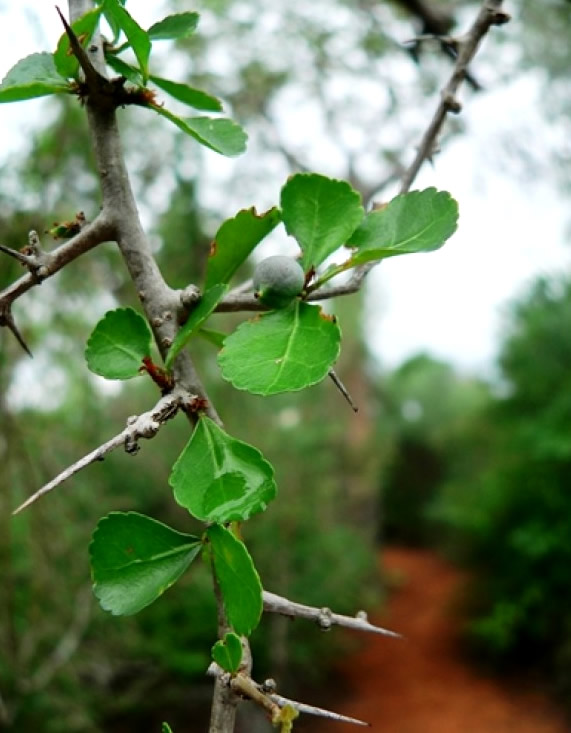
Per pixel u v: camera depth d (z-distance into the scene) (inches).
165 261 247.0
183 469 37.9
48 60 47.4
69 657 224.2
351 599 424.2
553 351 430.0
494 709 364.8
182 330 40.6
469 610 434.9
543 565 396.8
